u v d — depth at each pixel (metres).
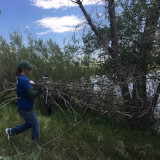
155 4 3.90
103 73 4.71
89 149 3.23
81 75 5.66
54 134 3.46
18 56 5.64
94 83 4.53
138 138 3.96
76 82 5.09
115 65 4.50
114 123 4.45
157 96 4.21
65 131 3.54
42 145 3.00
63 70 5.79
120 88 4.30
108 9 4.38
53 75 5.83
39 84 4.28
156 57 4.25
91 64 5.19
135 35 4.33
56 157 2.73
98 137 3.56
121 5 4.03
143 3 3.92
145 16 4.11
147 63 4.46
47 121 3.84
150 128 4.57
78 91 4.44
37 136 2.94
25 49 5.80
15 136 3.04
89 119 4.30
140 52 4.42
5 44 5.57
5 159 2.36
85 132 3.68
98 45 4.53
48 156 2.72
